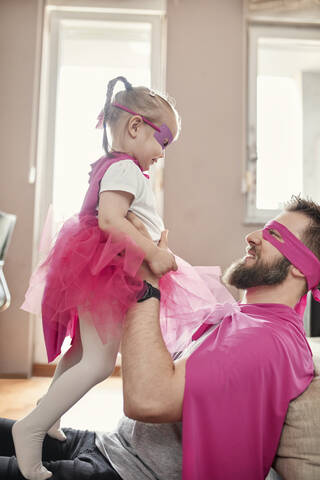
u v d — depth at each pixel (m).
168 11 3.45
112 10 3.46
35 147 3.38
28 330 3.22
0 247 2.33
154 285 1.02
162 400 0.85
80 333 1.10
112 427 2.16
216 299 1.21
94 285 1.03
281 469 0.88
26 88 3.38
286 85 3.49
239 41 3.46
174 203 3.38
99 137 3.48
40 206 3.45
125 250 1.01
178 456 0.95
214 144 3.41
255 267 1.12
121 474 0.97
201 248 3.37
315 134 3.47
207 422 0.85
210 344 0.93
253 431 0.85
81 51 3.54
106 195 1.11
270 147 3.44
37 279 1.22
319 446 0.86
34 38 3.40
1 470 0.97
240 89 3.44
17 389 2.86
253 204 3.39
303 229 1.12
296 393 0.91
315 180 3.44
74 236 1.11
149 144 1.24
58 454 1.14
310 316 2.23
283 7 3.46
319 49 3.53
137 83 3.53
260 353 0.89
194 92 3.42
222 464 0.84
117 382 3.09
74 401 1.01
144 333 0.91
